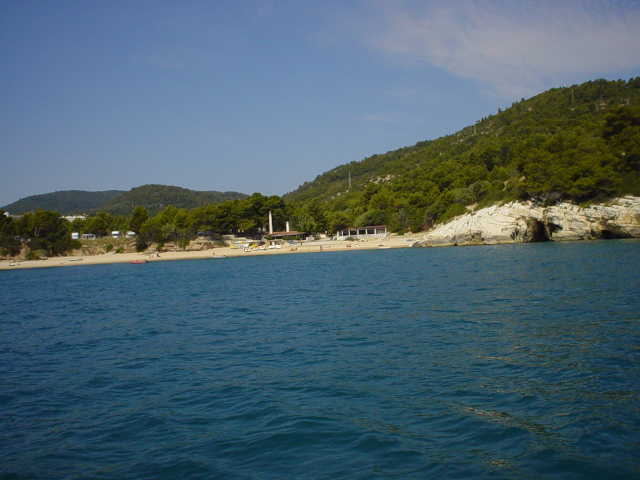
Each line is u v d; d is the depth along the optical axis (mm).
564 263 49938
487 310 26812
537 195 94625
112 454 11250
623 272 39375
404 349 19438
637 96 181750
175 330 26984
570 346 18312
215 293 44906
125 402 14969
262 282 53062
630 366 15516
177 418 13320
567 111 186750
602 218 84625
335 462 10250
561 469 9461
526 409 12586
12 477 10227
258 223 149500
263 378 16625
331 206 191625
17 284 68688
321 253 112562
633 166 87812
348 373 16609
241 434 11969
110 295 48375
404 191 153750
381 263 69750
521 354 17656
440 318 25438
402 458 10289
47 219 125750
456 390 14297
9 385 17328
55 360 21125
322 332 23891
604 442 10492
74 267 105938
